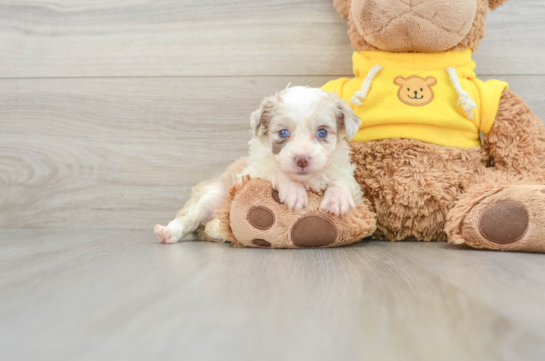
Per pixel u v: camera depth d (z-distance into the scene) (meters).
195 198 1.88
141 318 0.71
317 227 1.49
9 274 1.08
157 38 2.29
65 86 2.33
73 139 2.34
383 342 0.60
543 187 1.38
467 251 1.41
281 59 2.23
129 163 2.32
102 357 0.57
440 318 0.69
